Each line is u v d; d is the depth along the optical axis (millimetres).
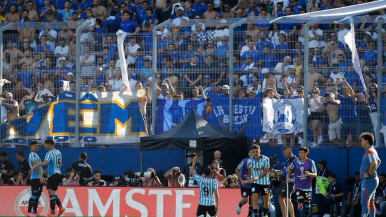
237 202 53844
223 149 56062
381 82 56438
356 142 57312
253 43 58500
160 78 58969
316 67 57781
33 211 53000
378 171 56531
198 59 58719
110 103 59344
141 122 59344
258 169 51125
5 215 55219
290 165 51781
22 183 57844
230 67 57875
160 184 56156
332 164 57406
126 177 57125
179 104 58594
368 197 46531
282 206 51969
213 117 58500
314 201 57156
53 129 59531
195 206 54281
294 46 58562
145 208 54688
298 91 57875
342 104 57375
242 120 58156
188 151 58094
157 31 59438
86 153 59312
